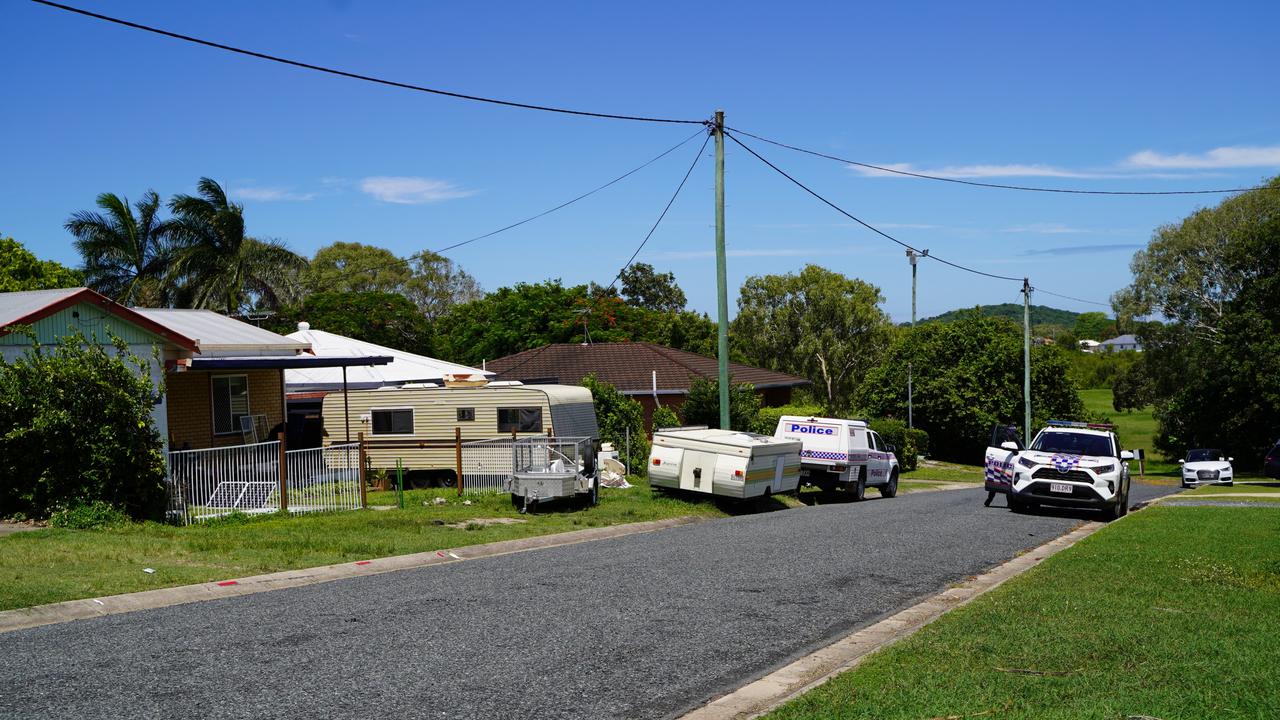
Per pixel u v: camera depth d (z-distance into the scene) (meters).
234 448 17.61
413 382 32.53
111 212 48.31
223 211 47.81
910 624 9.31
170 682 7.10
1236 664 7.14
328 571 12.53
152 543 13.68
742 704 6.69
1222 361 50.06
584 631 8.76
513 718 6.37
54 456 15.58
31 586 10.38
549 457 20.33
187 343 20.00
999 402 59.53
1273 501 23.41
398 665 7.57
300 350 26.64
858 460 26.94
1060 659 7.38
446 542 14.91
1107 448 20.27
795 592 10.73
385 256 88.56
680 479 21.86
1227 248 57.25
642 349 46.53
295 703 6.62
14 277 41.19
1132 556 12.82
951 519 18.53
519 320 61.25
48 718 6.27
